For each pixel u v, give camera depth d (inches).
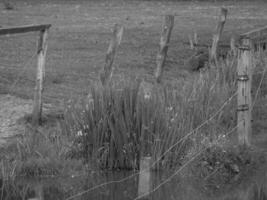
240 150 438.6
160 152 414.0
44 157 411.5
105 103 418.0
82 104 434.6
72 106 435.5
